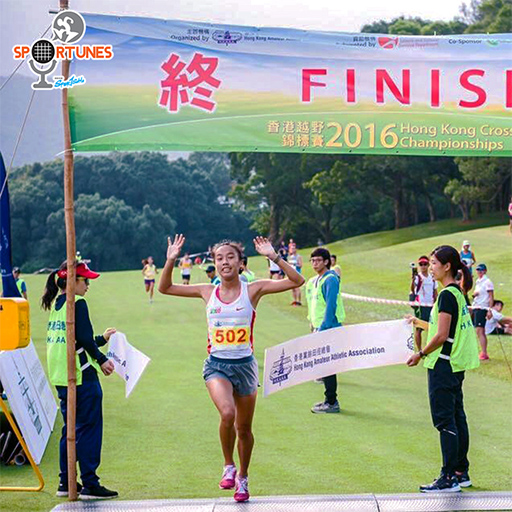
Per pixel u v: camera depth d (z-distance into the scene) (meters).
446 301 7.27
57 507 6.81
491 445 9.18
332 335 7.68
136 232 90.19
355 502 6.77
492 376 13.74
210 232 100.88
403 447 9.12
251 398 6.94
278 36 7.96
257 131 7.95
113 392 12.72
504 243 44.03
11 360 8.48
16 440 8.53
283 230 80.31
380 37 8.12
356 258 44.38
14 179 94.81
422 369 14.72
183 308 28.31
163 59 7.80
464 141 8.23
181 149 7.83
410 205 75.94
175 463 8.55
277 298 29.66
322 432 9.86
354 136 8.08
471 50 8.21
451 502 6.77
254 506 6.70
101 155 101.88
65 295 7.70
